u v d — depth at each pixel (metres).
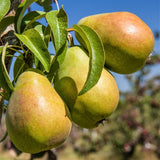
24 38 0.29
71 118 0.31
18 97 0.29
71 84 0.32
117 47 0.34
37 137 0.28
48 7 0.44
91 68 0.29
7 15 0.36
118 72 0.36
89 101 0.32
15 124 0.28
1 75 0.30
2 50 0.31
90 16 0.36
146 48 0.34
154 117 2.03
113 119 2.04
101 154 2.07
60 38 0.29
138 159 2.02
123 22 0.34
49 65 0.29
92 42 0.30
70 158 2.03
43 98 0.29
